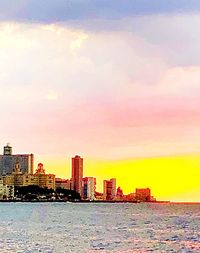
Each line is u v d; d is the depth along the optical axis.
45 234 97.50
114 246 79.12
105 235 97.88
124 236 96.50
